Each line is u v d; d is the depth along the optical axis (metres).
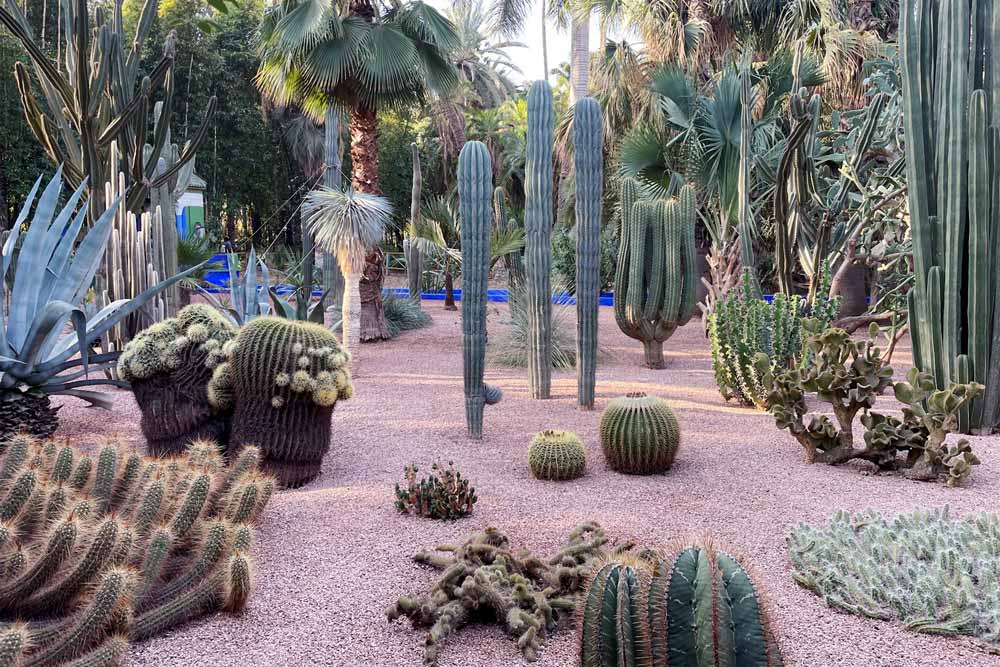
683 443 5.82
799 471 5.10
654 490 4.71
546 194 7.27
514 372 9.32
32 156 20.45
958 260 5.90
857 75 14.32
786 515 4.25
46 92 7.61
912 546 3.56
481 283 5.86
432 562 3.50
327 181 13.23
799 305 8.02
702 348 11.11
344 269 8.84
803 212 8.81
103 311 5.70
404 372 9.20
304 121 28.02
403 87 11.61
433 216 17.00
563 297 10.86
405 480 4.89
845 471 5.11
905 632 2.97
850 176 9.14
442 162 32.09
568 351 9.70
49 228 5.61
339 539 3.85
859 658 2.78
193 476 3.39
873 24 16.86
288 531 3.95
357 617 3.07
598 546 3.53
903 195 8.94
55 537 2.62
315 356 4.64
